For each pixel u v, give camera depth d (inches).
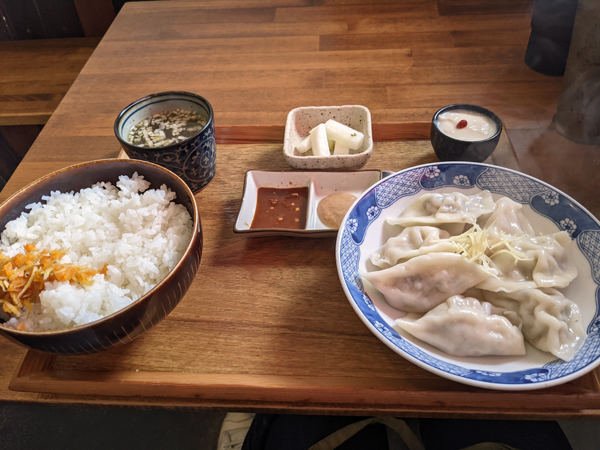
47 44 34.8
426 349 12.9
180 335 14.1
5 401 13.6
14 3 35.5
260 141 20.6
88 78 25.4
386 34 26.8
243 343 13.8
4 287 12.2
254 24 28.8
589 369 11.2
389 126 19.9
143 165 15.2
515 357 12.6
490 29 26.5
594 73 17.6
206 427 23.0
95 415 23.4
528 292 13.3
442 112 18.5
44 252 12.9
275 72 24.6
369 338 13.7
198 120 18.7
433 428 18.6
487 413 12.4
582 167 18.0
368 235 15.6
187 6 31.4
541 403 12.1
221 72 24.9
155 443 22.7
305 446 17.3
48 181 14.8
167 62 26.2
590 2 16.9
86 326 11.0
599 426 21.9
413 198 16.7
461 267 14.0
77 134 21.7
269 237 16.8
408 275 14.0
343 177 17.9
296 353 13.5
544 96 21.6
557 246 14.1
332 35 27.1
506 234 14.9
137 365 13.5
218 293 15.1
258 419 18.6
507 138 19.5
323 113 20.1
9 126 31.7
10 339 11.4
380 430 18.5
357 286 13.8
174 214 15.0
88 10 35.7
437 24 27.3
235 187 18.7
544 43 22.2
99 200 15.1
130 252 13.8
